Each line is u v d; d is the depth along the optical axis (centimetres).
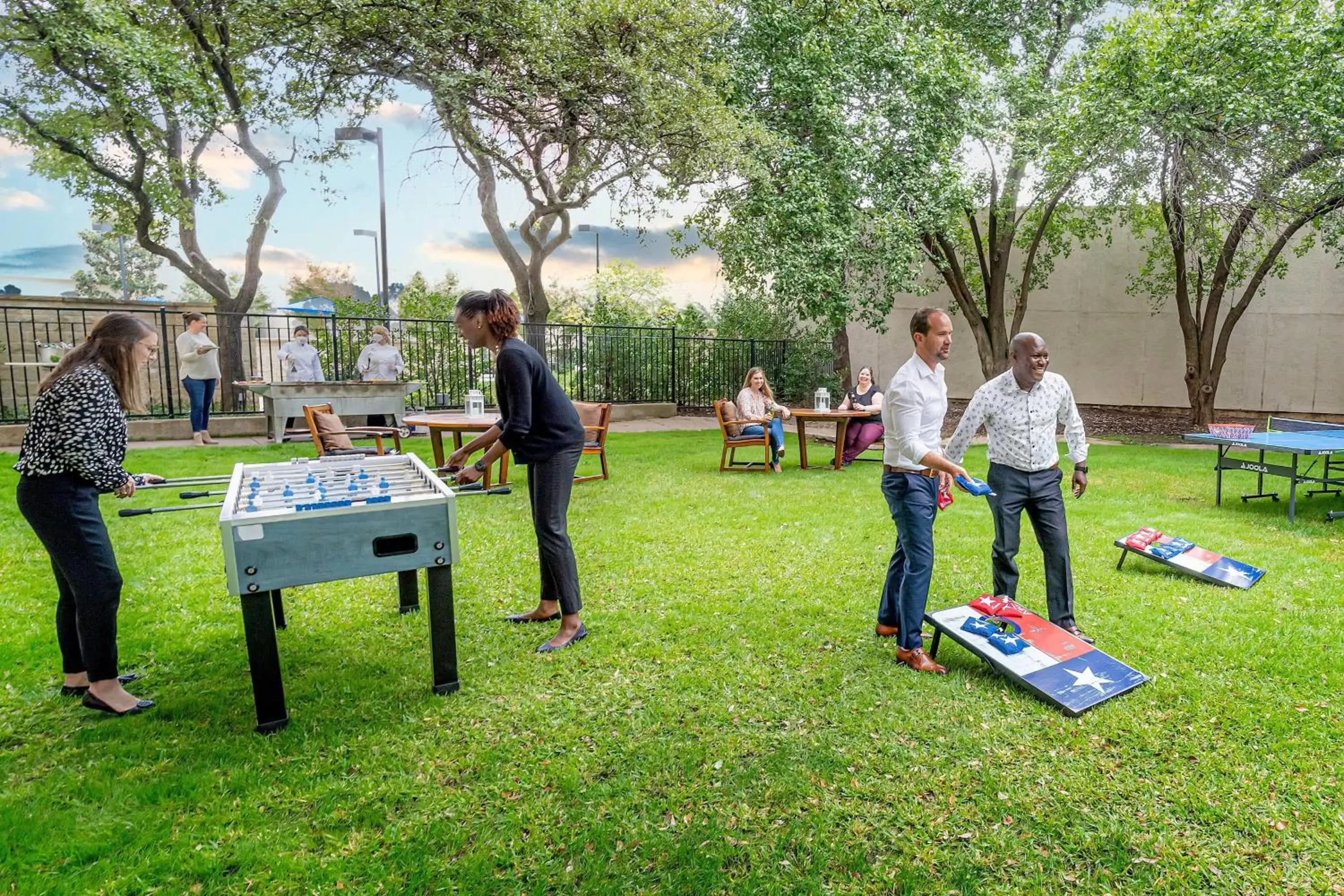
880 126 1141
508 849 212
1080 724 278
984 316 1553
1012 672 304
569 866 205
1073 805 230
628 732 276
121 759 256
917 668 327
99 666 285
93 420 270
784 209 1107
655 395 1584
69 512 272
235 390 1302
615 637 364
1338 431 747
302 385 965
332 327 1298
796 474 838
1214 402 1581
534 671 328
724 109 1059
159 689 311
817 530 569
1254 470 650
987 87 1194
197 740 269
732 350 1633
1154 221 1338
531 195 1230
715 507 653
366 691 309
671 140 1091
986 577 453
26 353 1305
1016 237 1573
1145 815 225
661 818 226
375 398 999
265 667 272
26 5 903
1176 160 1003
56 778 244
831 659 338
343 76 1084
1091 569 470
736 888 198
